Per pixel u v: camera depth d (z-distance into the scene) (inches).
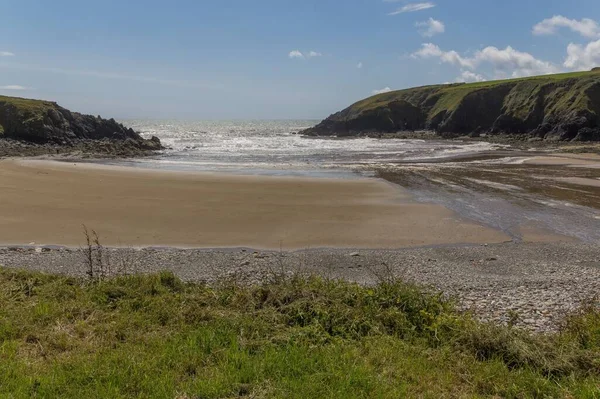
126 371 219.8
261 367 226.1
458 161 1747.0
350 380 214.4
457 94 4119.1
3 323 272.2
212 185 1093.1
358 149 2375.7
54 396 198.8
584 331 273.1
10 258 533.6
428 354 253.8
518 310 362.9
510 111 3444.9
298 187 1077.8
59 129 2313.0
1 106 2247.8
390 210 850.1
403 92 4950.8
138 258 550.9
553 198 984.9
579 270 515.5
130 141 2228.1
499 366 239.0
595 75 3275.1
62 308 300.4
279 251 605.3
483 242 659.4
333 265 536.7
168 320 291.3
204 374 222.8
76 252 569.3
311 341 263.0
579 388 215.0
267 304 317.4
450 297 375.2
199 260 546.0
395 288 333.4
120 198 916.6
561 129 2864.2
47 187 1018.1
